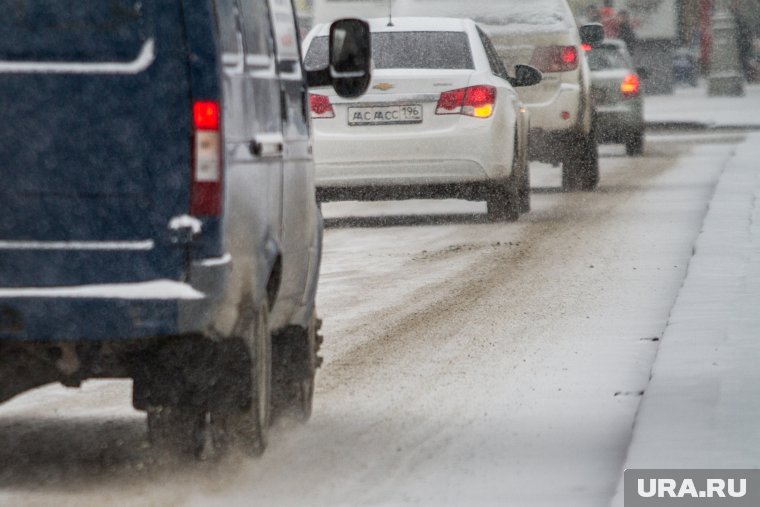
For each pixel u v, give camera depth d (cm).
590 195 5681
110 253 1577
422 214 5072
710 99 14700
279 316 1908
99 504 1608
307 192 2012
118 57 1577
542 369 2381
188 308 1577
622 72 7694
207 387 1662
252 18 1798
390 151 4341
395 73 4356
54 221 1575
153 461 1738
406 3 5834
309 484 1702
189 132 1578
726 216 4381
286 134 1897
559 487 1678
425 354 2519
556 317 2881
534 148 5688
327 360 2475
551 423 2011
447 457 1828
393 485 1695
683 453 1675
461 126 4347
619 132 7675
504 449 1869
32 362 1648
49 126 1572
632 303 3047
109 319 1568
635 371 2359
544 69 5578
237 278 1644
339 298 3167
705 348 2333
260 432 1761
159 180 1578
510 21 5594
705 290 2964
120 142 1575
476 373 2356
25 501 1616
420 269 3628
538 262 3712
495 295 3177
